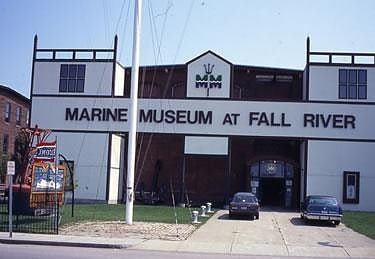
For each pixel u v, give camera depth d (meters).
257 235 23.53
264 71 48.91
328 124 42.22
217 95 43.47
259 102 42.84
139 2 25.95
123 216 29.27
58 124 44.09
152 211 34.91
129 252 16.97
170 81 49.88
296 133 42.28
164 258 15.45
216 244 19.98
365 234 24.75
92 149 43.53
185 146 43.19
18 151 38.34
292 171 47.50
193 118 43.25
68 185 36.31
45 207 25.16
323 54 42.91
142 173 49.09
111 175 43.72
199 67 43.91
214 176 48.50
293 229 26.72
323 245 20.69
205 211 35.16
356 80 42.66
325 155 41.94
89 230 22.28
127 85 49.31
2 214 27.14
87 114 43.78
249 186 47.75
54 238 19.42
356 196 41.38
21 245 18.02
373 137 41.91
